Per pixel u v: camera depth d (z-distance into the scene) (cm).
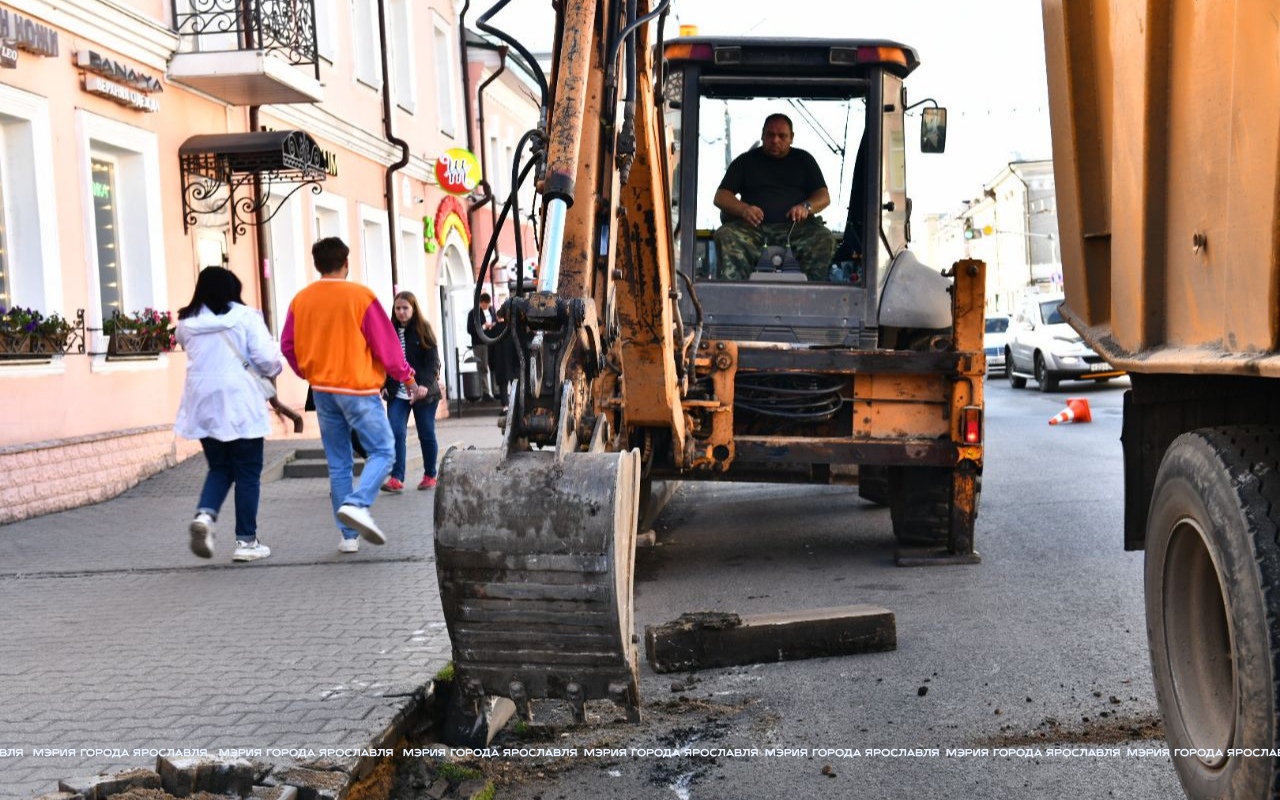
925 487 891
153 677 550
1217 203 333
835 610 642
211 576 821
